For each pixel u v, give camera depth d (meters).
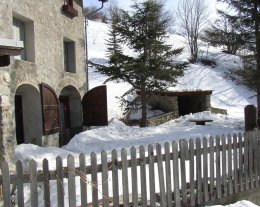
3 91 7.35
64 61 15.99
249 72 18.73
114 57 19.48
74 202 5.44
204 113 22.91
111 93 25.77
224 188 7.47
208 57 41.66
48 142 13.49
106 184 5.75
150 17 19.67
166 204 6.52
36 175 5.23
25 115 13.16
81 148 12.20
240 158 7.80
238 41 18.66
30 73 12.39
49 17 14.04
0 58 6.79
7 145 7.26
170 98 23.64
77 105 16.77
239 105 31.19
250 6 18.12
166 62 19.83
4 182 5.07
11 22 10.83
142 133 15.22
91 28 46.38
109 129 15.12
